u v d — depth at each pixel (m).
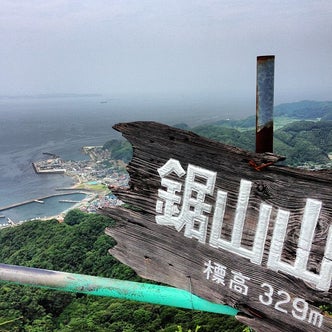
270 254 0.95
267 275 0.96
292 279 0.92
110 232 1.22
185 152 1.06
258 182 0.96
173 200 1.10
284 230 0.93
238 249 1.00
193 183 1.06
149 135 1.12
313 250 0.89
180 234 1.09
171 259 1.11
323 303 0.88
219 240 1.03
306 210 0.89
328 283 0.87
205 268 1.06
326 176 0.86
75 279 1.17
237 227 1.00
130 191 1.17
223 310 1.05
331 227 0.86
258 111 1.07
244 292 1.00
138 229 1.17
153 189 1.13
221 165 1.01
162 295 1.11
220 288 1.04
